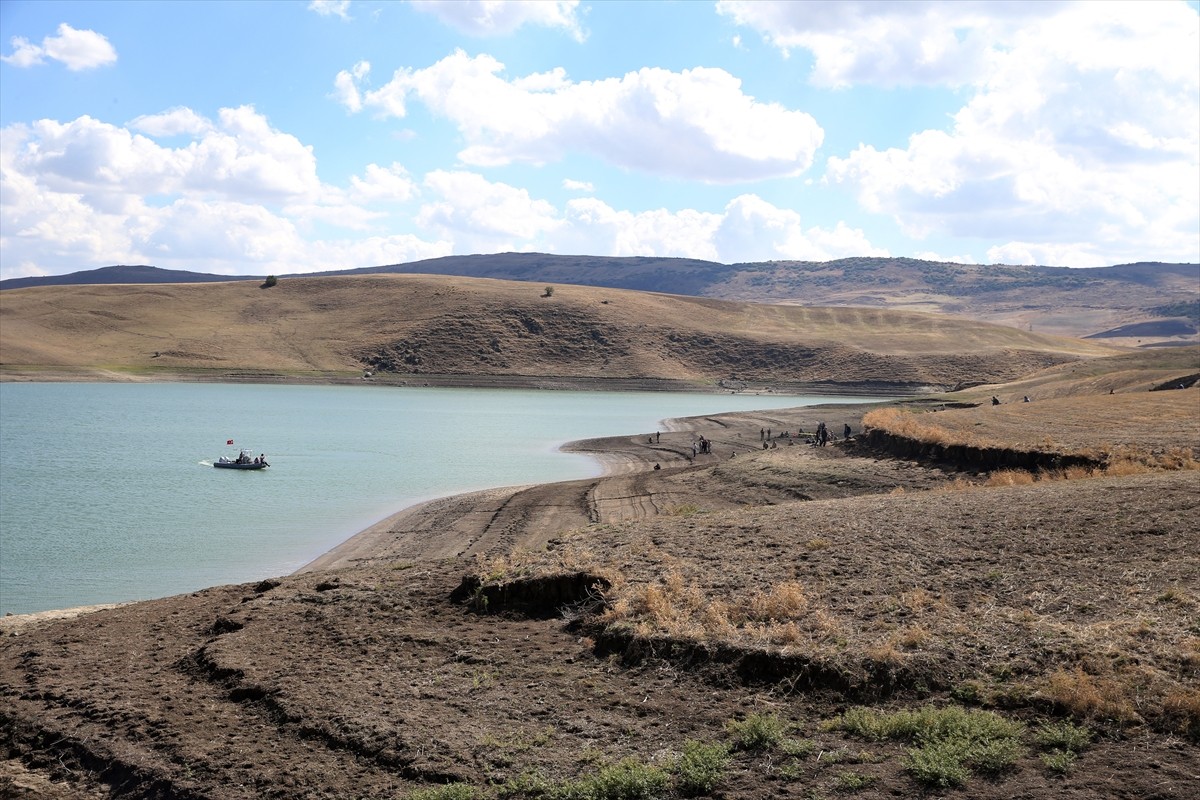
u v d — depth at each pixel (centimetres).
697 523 2162
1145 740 962
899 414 5303
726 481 4281
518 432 8856
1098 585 1402
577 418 10831
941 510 2033
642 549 1858
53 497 4766
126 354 17125
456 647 1443
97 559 3303
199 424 9306
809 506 2377
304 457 6662
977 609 1347
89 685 1373
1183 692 1020
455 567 1964
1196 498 1823
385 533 3669
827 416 9975
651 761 1016
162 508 4441
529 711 1176
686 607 1453
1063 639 1200
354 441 7862
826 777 942
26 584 2945
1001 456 3550
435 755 1060
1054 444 3525
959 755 944
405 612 1648
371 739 1109
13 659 1559
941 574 1535
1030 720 1034
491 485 5241
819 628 1315
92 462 6250
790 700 1145
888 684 1139
